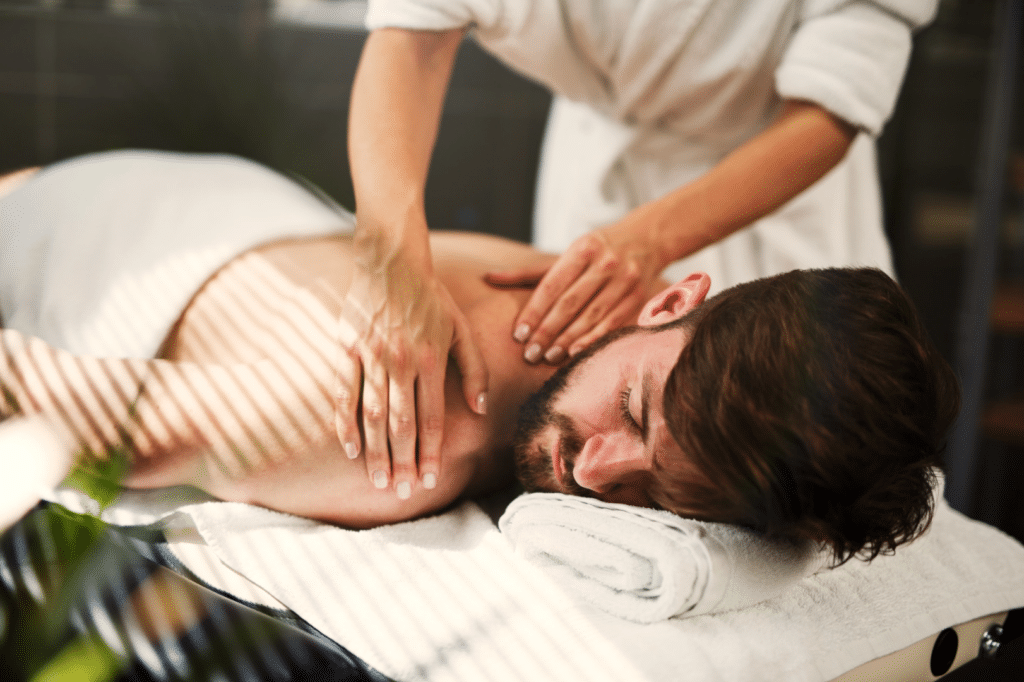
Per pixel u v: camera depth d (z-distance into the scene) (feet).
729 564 2.36
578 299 3.14
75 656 2.35
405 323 2.80
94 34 9.64
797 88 3.73
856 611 2.62
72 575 2.53
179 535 2.80
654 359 2.61
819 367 2.27
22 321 3.66
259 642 2.34
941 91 9.68
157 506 2.86
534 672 2.21
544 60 4.16
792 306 2.37
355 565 2.63
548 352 3.15
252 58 9.41
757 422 2.25
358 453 2.75
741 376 2.30
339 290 3.18
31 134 9.77
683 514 2.53
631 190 4.81
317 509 2.86
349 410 2.73
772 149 3.65
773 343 2.31
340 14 10.03
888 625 2.61
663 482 2.48
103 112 9.80
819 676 2.35
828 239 4.63
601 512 2.52
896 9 3.75
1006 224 7.72
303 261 3.41
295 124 9.95
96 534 2.68
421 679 2.21
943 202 9.96
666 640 2.33
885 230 8.46
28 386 2.93
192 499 2.93
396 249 2.97
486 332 3.19
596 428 2.68
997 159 5.90
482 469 3.12
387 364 2.74
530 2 3.87
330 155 10.25
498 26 3.92
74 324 3.57
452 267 3.59
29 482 2.82
